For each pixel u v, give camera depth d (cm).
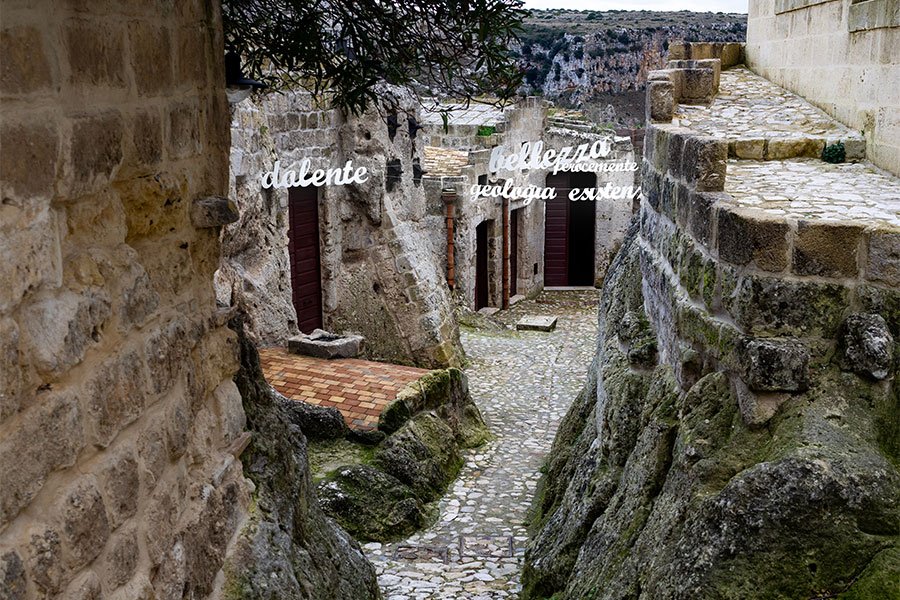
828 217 444
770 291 410
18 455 227
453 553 782
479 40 527
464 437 1095
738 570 365
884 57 620
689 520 404
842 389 400
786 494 366
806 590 356
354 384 1026
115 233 295
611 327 794
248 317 1130
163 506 324
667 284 581
